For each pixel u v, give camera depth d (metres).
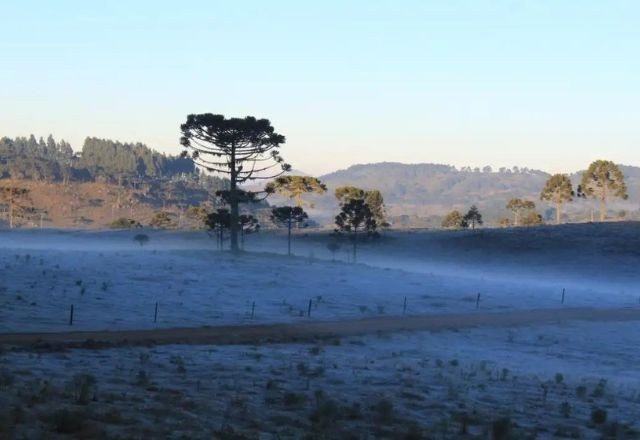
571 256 106.00
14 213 199.38
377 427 16.48
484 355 34.88
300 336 36.78
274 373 24.11
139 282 54.16
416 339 38.56
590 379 29.06
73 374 21.52
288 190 141.50
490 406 20.84
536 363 33.41
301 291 56.78
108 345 29.64
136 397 17.94
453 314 51.94
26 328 34.28
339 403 19.20
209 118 78.44
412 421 17.56
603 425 18.86
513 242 117.00
